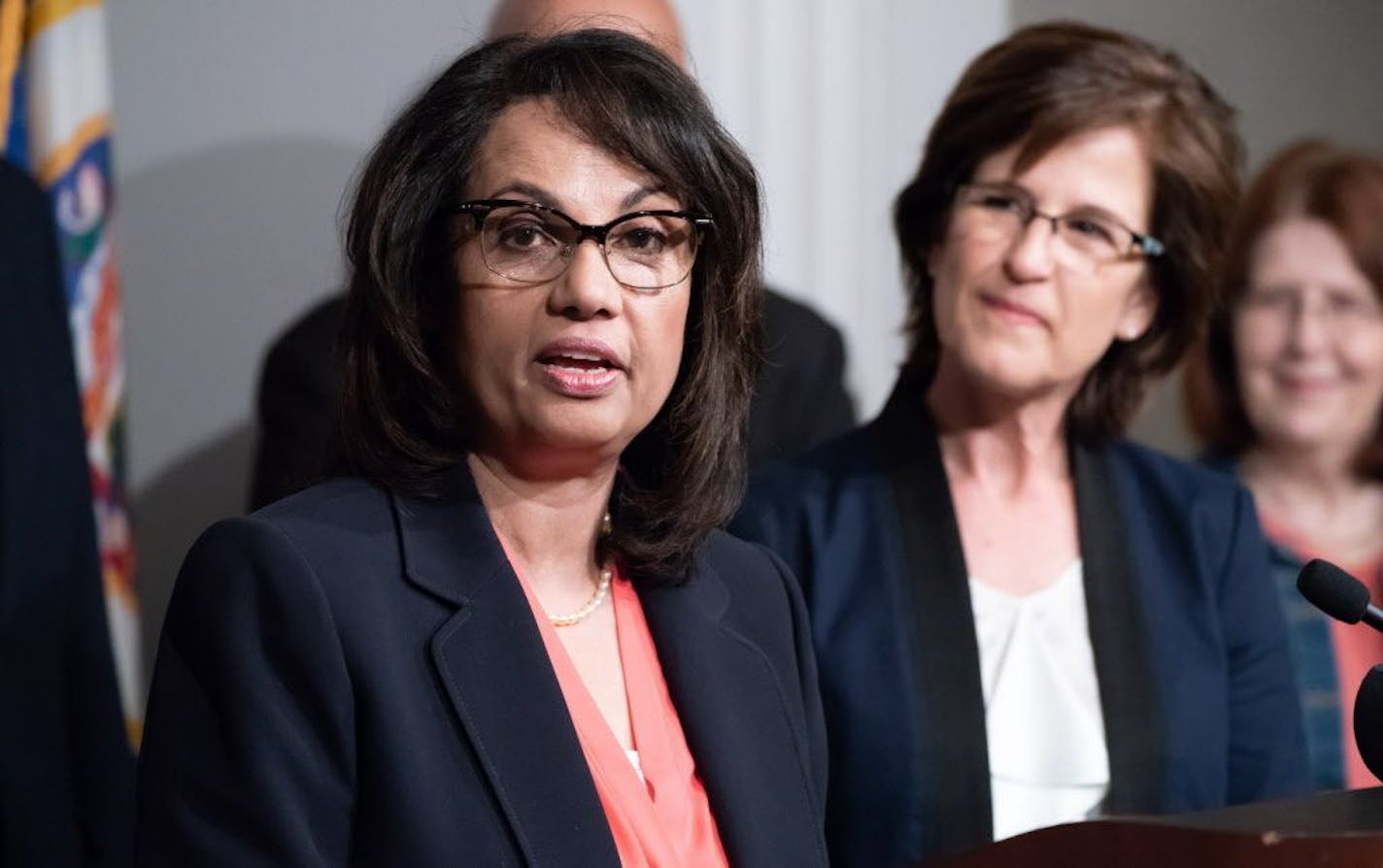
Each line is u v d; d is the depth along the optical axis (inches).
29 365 421.7
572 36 257.9
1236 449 515.2
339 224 297.3
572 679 255.8
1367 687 235.1
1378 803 194.2
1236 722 363.9
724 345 271.3
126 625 512.1
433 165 252.4
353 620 236.2
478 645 244.2
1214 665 358.0
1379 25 642.2
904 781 333.7
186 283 596.7
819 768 292.2
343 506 250.4
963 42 584.1
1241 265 508.4
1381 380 498.9
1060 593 358.9
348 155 591.8
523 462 259.6
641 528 273.4
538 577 265.4
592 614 268.8
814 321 504.7
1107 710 347.3
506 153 249.3
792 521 357.4
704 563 287.4
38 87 516.1
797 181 573.0
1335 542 495.2
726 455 276.8
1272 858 169.5
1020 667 350.3
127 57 597.0
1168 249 366.6
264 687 229.3
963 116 365.1
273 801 223.6
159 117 597.9
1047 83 356.8
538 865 232.4
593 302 243.8
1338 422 498.9
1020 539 362.9
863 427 374.3
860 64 576.4
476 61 257.0
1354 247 498.6
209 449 594.6
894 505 356.2
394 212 252.8
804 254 574.6
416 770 231.9
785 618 294.7
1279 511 502.3
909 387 380.2
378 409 256.2
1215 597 365.7
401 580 246.2
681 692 268.5
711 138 257.8
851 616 345.1
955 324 358.6
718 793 261.0
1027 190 355.6
